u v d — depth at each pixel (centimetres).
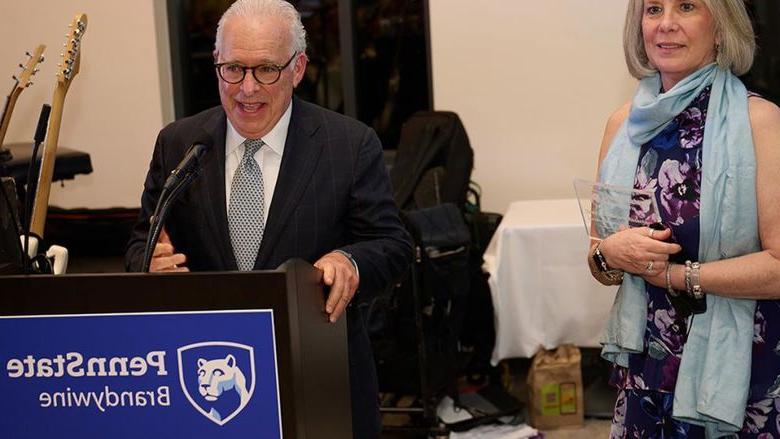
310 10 513
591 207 191
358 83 500
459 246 355
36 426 127
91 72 495
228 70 175
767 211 173
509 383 404
